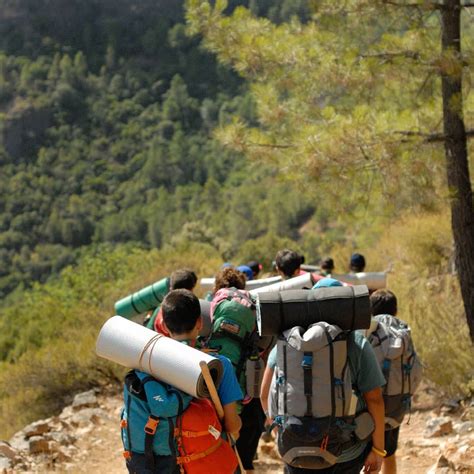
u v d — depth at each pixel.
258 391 11.41
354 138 19.14
